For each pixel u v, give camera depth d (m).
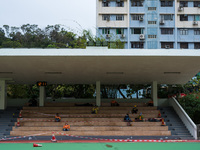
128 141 18.91
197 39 45.78
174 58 19.95
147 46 45.34
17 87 36.62
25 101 30.44
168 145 17.34
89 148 15.91
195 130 20.94
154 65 22.06
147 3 46.09
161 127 22.38
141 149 15.76
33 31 64.62
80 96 36.09
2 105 26.62
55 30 63.44
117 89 36.78
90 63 21.31
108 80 28.59
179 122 24.53
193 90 32.34
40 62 20.84
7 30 70.88
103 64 21.66
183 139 20.67
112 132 21.30
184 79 27.75
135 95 44.97
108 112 25.94
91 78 27.38
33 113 25.61
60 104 29.67
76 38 38.41
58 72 24.22
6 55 18.69
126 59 20.20
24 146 16.50
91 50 19.11
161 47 45.56
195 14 46.16
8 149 15.45
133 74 25.33
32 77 26.33
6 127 22.25
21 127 21.78
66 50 19.02
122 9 45.97
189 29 46.06
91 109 26.94
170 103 29.69
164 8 46.12
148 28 45.66
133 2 46.22
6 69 22.81
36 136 20.12
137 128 22.12
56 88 36.16
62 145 16.97
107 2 46.16
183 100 28.33
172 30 45.91
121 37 45.09
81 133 21.11
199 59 20.22
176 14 46.06
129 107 27.25
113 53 19.14
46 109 27.02
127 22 45.75
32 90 37.00
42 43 53.66
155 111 26.45
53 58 19.75
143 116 24.81
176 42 45.47
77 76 26.14
